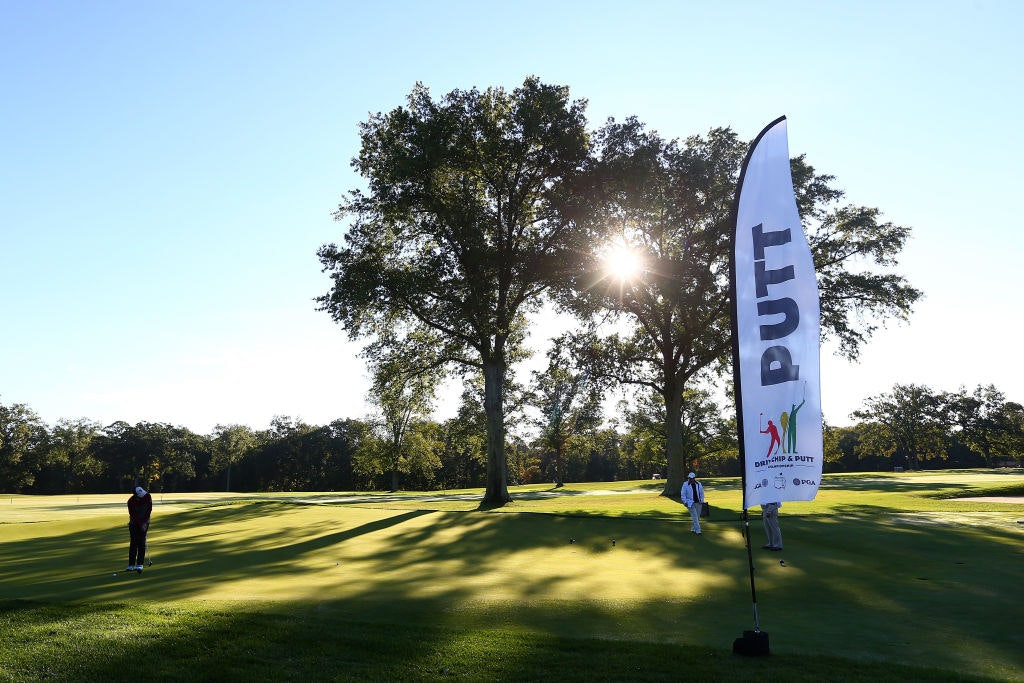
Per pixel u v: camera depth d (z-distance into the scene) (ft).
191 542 62.13
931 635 26.61
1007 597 34.40
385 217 116.98
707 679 20.85
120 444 395.34
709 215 122.11
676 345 131.23
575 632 26.66
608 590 35.86
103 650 23.35
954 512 82.58
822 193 118.42
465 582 38.01
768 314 27.22
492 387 118.62
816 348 26.68
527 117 109.91
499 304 114.52
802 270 27.07
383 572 42.14
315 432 417.28
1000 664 22.54
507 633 25.88
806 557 48.26
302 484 406.62
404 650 23.58
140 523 43.11
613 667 21.97
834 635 26.61
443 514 85.46
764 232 27.66
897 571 42.39
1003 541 55.93
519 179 116.26
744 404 26.81
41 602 30.68
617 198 113.50
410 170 107.04
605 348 127.85
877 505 96.27
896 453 401.49
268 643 24.30
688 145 123.24
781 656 23.29
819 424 26.30
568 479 395.14
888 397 374.84
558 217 111.34
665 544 56.08
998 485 141.59
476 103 114.01
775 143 28.12
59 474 369.71
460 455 361.92
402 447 278.67
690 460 237.66
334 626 26.40
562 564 46.26
